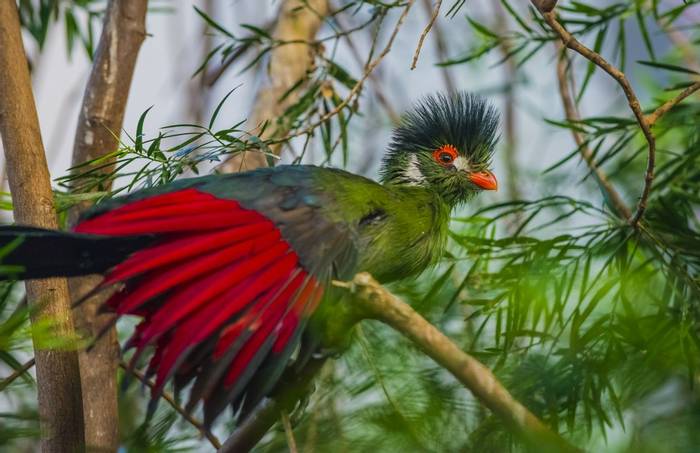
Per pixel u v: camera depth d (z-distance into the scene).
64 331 7.45
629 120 9.66
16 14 8.12
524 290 8.49
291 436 7.16
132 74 9.72
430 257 9.11
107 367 8.66
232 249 7.27
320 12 12.09
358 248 8.03
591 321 8.62
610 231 8.97
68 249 7.45
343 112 10.12
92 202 9.20
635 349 7.77
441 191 10.06
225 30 10.14
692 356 7.36
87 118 9.55
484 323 8.53
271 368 6.98
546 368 7.87
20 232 7.14
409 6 8.58
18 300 9.16
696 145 9.69
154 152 8.16
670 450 6.36
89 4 11.41
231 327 6.95
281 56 11.90
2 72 7.96
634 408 7.12
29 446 8.52
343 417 7.37
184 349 6.76
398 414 6.57
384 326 8.02
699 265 9.16
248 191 7.75
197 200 7.47
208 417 6.84
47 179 7.92
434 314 9.10
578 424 7.81
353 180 8.55
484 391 5.96
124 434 9.48
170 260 7.06
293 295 7.23
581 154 10.12
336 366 8.23
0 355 7.95
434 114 10.18
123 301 6.88
